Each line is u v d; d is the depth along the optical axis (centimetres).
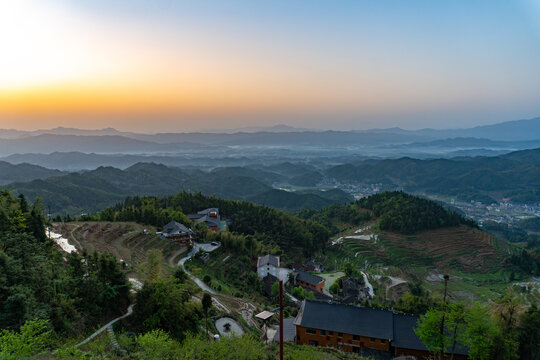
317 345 4766
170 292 4388
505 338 3925
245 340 3734
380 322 4688
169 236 10275
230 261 9994
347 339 4647
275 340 4762
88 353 3172
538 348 4044
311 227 17000
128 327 4088
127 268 6450
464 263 14650
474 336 3738
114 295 4266
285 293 8856
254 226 15738
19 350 2533
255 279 9094
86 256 4809
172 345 3472
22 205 7562
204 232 11981
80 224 10319
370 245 16138
